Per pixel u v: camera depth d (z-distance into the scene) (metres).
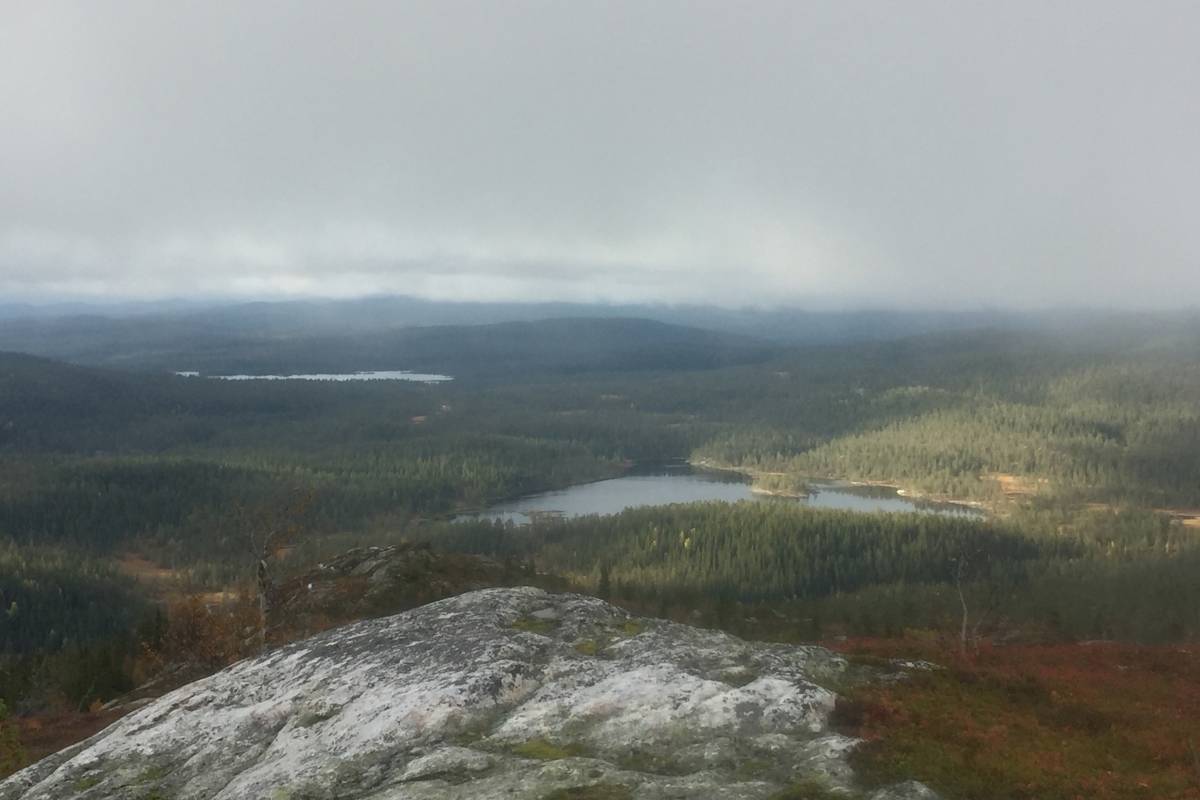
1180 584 102.50
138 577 152.00
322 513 193.88
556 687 16.98
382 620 22.78
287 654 21.45
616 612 22.86
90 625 122.88
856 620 76.69
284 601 41.50
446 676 17.42
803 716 15.41
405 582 72.50
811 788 12.44
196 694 20.06
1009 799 12.78
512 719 15.76
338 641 21.59
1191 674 30.52
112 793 15.59
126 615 127.25
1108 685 24.05
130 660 58.28
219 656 36.91
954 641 34.59
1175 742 16.81
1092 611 85.00
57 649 115.94
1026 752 14.88
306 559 127.56
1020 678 21.38
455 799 12.56
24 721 35.91
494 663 17.77
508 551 157.50
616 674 17.44
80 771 16.91
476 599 23.34
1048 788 13.25
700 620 75.44
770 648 19.97
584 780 12.89
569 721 15.53
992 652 31.05
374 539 169.25
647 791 12.45
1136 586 104.50
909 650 28.22
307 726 16.86
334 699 17.72
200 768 16.39
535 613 22.64
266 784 14.32
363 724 16.02
